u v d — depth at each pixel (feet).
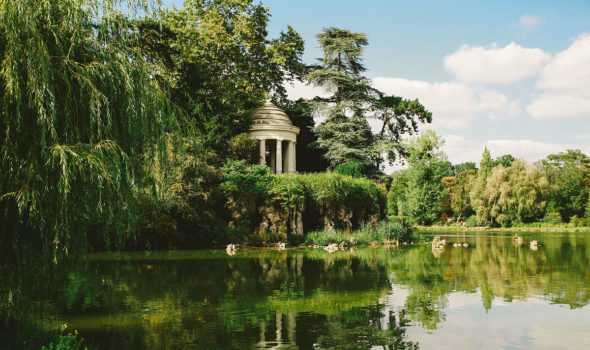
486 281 64.85
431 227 261.24
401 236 140.87
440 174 231.91
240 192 122.31
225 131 137.80
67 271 33.63
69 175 27.89
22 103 28.14
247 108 164.04
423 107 201.87
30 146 28.17
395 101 206.18
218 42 143.43
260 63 165.17
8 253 29.45
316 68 189.78
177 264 84.07
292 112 186.50
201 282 63.82
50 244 30.53
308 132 189.26
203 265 82.89
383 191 156.25
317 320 42.75
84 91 31.22
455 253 106.93
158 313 45.50
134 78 34.04
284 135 155.94
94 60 32.24
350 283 62.95
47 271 32.19
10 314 31.71
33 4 28.43
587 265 82.79
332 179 131.13
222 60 152.76
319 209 134.21
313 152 188.34
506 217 243.60
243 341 36.37
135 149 33.86
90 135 31.27
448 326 40.70
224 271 74.90
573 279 66.59
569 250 113.09
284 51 164.04
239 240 120.78
